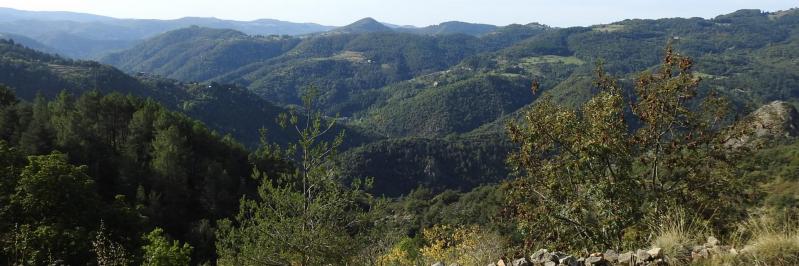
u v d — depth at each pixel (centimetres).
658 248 434
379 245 898
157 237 2023
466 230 1338
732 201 721
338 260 845
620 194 671
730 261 385
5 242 1095
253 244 854
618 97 752
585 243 707
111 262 738
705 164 762
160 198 3878
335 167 925
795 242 372
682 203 696
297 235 831
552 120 786
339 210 888
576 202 701
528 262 466
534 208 786
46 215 2105
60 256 1833
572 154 761
